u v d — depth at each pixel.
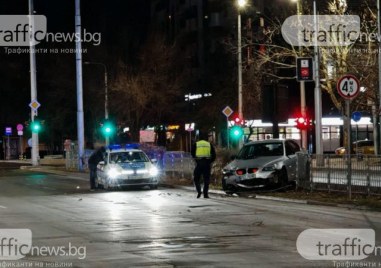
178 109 72.69
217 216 19.05
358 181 23.16
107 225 17.33
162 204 22.86
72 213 20.41
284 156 26.95
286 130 70.25
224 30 97.50
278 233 15.45
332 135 71.50
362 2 48.69
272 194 25.41
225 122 66.81
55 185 34.34
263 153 27.53
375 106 43.88
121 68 66.81
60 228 16.89
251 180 25.91
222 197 25.59
